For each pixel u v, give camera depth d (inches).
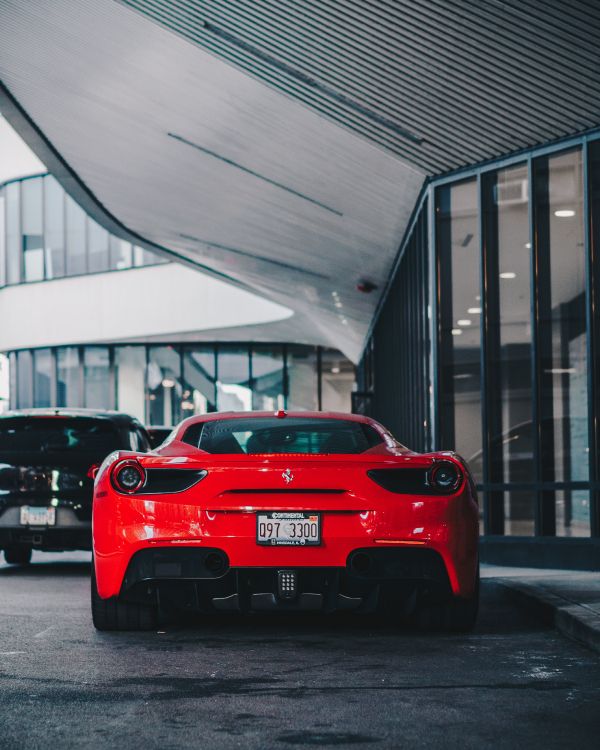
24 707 187.2
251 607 253.4
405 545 249.0
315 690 201.6
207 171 690.2
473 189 542.3
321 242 791.1
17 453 460.1
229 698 194.4
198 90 551.8
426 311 621.6
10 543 454.6
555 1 391.9
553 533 492.4
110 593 256.2
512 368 516.4
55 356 1619.1
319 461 251.1
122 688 203.2
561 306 490.6
